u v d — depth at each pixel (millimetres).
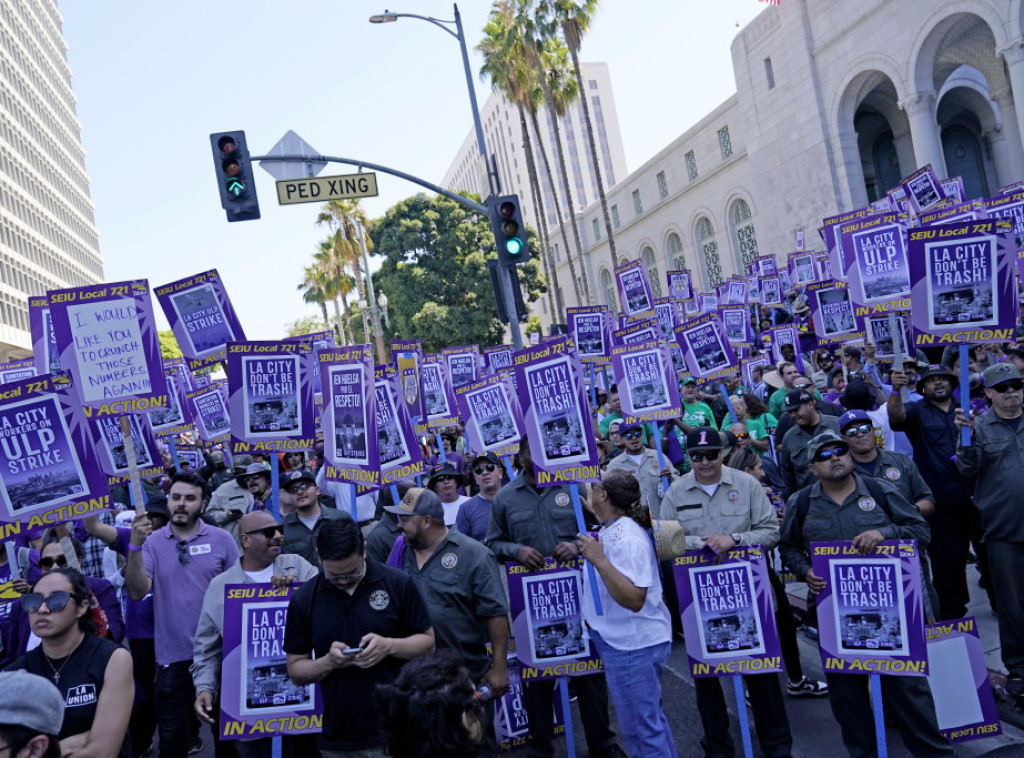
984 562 6793
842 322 11844
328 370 5707
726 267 45000
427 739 2531
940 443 6680
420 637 4129
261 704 4523
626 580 4574
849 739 4875
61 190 68375
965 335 5914
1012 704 5590
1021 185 13383
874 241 8562
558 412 5355
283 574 5059
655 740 4676
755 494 5645
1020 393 5688
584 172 115625
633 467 8242
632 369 8203
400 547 5320
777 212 39188
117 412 5914
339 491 8172
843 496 5246
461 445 14359
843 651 4793
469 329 48000
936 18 28703
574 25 36469
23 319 52375
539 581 5469
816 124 35562
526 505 5941
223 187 12234
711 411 12547
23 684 2877
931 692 4832
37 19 69562
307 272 66188
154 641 6156
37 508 5070
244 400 6047
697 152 45812
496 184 14547
